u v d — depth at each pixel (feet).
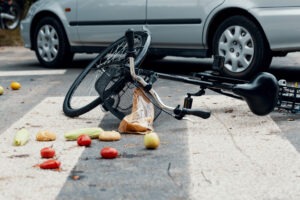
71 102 19.61
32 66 35.04
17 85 25.54
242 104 20.49
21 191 11.76
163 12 28.22
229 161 13.62
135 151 14.69
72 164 13.57
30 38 34.73
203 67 32.65
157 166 13.33
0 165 13.55
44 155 14.07
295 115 18.58
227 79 17.95
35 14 34.06
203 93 17.76
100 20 30.68
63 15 32.45
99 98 18.35
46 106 21.09
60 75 29.99
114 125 17.78
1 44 53.52
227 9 26.48
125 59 17.95
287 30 24.81
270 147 14.80
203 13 27.02
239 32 26.13
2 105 21.84
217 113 19.12
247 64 25.99
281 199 11.14
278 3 25.02
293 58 36.76
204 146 15.05
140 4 28.94
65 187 11.95
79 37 31.89
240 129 16.84
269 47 25.67
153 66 33.30
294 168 13.02
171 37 28.19
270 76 16.62
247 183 12.06
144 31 19.39
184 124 17.65
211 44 27.61
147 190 11.71
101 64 18.70
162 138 16.02
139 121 16.62
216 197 11.28
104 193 11.57
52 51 33.47
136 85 16.96
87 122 18.30
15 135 15.85
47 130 16.93
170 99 22.29
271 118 18.20
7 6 60.64
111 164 13.55
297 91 18.97
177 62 35.42
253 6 25.53
